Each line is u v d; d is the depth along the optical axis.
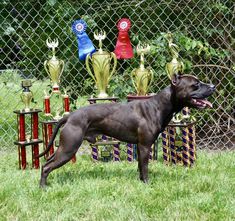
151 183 4.88
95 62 5.77
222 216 3.96
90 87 7.14
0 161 6.09
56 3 6.90
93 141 4.94
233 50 7.15
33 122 5.72
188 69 6.89
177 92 4.80
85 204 4.23
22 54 7.31
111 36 7.14
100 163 5.87
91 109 4.88
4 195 4.48
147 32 7.05
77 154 6.53
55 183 4.87
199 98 4.77
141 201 4.28
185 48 6.68
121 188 4.67
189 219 3.90
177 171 5.34
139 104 4.93
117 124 4.88
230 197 4.41
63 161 4.77
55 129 4.91
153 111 4.89
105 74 5.80
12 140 7.12
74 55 7.02
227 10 6.97
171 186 4.74
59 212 4.10
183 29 7.10
